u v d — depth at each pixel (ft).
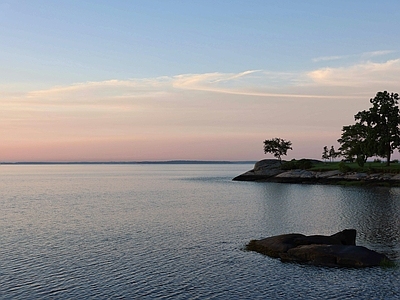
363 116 408.05
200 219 175.11
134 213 196.24
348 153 473.67
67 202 254.06
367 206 212.64
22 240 131.03
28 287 86.33
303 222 164.86
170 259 107.45
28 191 355.77
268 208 212.43
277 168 499.51
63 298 80.53
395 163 428.56
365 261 98.53
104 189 378.73
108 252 114.83
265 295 81.56
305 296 80.74
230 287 86.07
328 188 342.85
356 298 79.61
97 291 84.23
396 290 83.30
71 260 106.52
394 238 130.52
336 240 112.27
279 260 105.09
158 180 555.28
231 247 120.47
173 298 80.43
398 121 400.26
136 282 89.51
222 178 597.11
